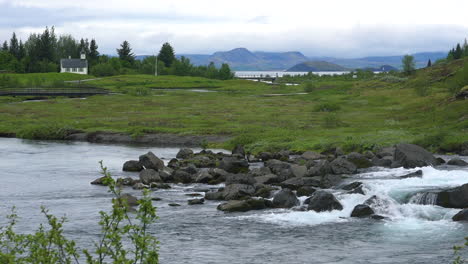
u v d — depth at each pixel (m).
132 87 167.12
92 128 81.06
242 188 33.03
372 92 131.12
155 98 135.38
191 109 110.00
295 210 29.02
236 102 126.31
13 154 56.72
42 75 191.25
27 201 32.06
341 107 108.88
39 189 36.19
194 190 35.88
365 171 40.62
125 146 67.62
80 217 27.75
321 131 70.88
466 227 24.62
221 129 77.12
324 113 99.56
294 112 102.56
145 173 39.09
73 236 23.97
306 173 39.47
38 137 76.94
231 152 60.69
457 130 61.00
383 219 26.52
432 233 23.92
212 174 40.16
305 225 25.84
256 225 26.00
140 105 118.25
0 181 39.31
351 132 68.38
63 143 70.38
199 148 66.38
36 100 126.38
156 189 36.22
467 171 37.69
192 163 48.12
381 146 53.75
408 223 25.70
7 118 92.31
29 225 25.97
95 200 32.34
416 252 21.36
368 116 90.12
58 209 29.78
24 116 95.62
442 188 31.16
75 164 49.41
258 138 66.81
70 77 196.25
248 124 82.94
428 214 26.80
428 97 106.88
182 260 20.75
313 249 22.09
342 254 21.34
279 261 20.62
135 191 35.53
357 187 31.77
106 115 98.69
